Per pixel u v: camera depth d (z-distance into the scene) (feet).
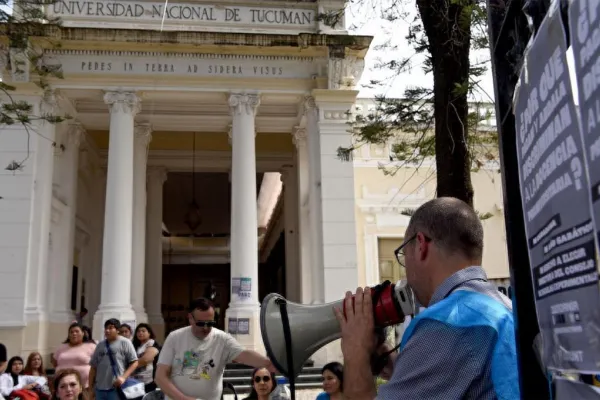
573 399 4.34
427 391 5.32
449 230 6.22
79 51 59.06
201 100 62.64
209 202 100.22
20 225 55.21
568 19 4.25
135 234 66.13
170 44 59.41
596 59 3.84
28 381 32.22
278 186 97.60
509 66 5.62
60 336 59.41
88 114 65.41
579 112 4.10
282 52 61.21
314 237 59.11
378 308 6.74
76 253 71.67
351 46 60.49
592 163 3.91
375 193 71.61
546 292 4.73
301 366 7.23
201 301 18.71
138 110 60.54
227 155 80.02
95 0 60.44
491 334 5.33
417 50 29.60
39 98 56.95
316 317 7.25
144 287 74.13
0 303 53.88
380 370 6.98
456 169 23.81
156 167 78.38
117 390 29.50
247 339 54.29
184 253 114.52
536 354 5.09
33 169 56.18
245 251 56.85
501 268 69.87
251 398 22.57
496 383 5.16
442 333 5.41
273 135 79.00
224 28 61.77
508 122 5.62
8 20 39.47
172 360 18.74
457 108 24.17
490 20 5.83
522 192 5.27
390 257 70.74
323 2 62.18
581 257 4.12
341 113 60.39
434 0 24.72
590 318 4.01
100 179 78.28
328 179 58.95
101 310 53.88
